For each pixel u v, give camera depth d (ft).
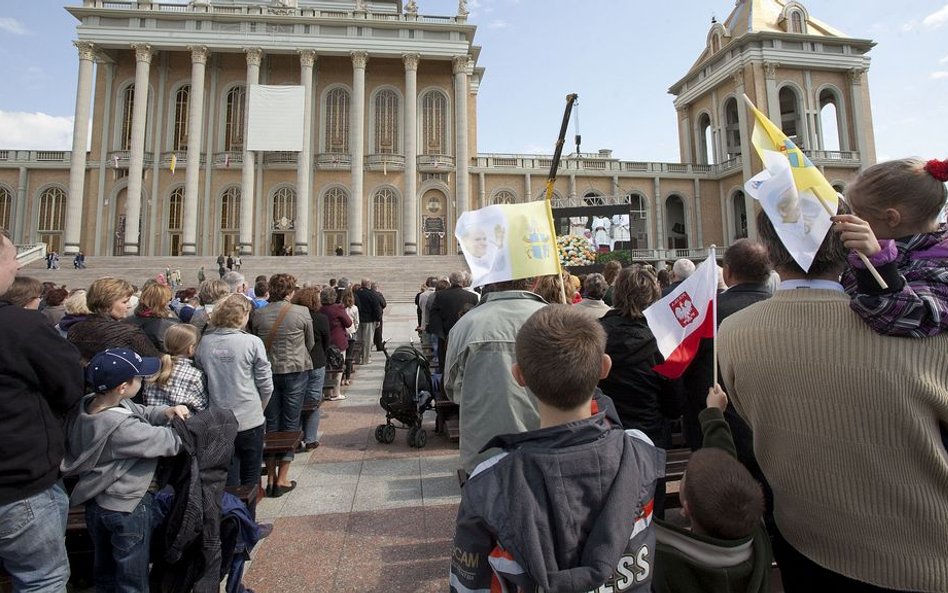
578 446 5.49
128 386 9.86
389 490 17.57
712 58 158.61
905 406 5.18
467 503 5.44
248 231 125.18
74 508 12.42
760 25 149.38
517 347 6.30
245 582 12.11
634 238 156.46
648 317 10.44
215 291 21.93
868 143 148.05
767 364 6.24
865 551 5.53
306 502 16.66
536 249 11.12
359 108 132.36
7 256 8.26
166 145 132.57
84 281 102.37
